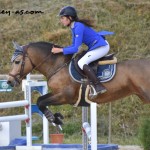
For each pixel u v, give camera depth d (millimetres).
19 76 12922
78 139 19406
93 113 11055
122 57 23609
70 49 12312
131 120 20719
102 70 12438
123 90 12477
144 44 24469
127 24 25844
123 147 17328
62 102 12594
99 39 12516
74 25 12320
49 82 12703
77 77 12461
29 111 14047
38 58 12812
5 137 15117
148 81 12273
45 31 25906
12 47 25219
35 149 13648
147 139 15406
